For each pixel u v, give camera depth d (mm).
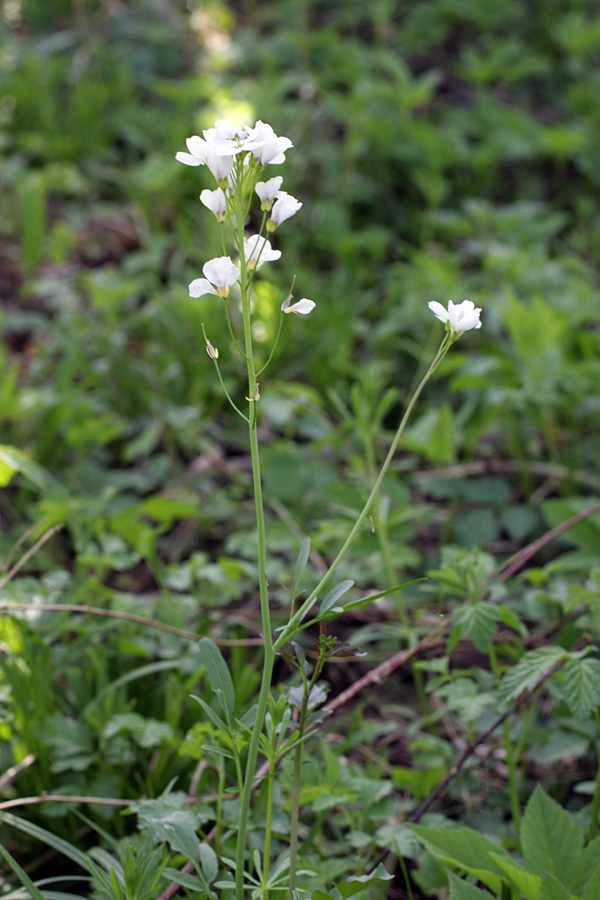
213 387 1239
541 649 747
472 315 657
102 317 1386
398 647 945
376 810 766
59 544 1070
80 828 799
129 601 884
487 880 710
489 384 1062
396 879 799
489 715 826
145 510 934
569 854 715
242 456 1243
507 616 776
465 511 1110
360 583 983
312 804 780
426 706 873
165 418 1204
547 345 1114
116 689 828
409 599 954
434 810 825
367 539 930
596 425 1181
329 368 1276
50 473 1165
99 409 1233
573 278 1479
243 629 883
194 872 742
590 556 896
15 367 1115
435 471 1174
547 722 835
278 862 754
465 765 835
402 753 880
